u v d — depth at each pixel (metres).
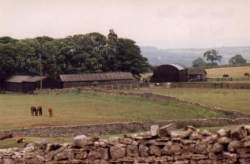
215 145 18.77
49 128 74.56
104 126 77.75
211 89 148.00
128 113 98.69
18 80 181.50
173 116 93.88
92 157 20.83
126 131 78.19
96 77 186.12
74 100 127.81
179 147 19.39
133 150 20.09
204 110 99.75
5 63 194.12
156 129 19.92
